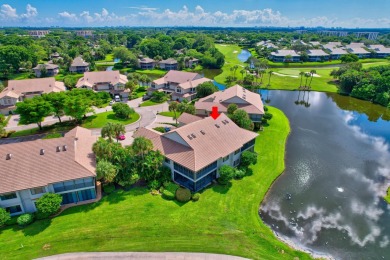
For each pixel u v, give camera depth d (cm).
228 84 11212
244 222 3591
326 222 3706
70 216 3566
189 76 9831
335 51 18062
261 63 13225
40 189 3597
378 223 3700
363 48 18662
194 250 3116
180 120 5816
